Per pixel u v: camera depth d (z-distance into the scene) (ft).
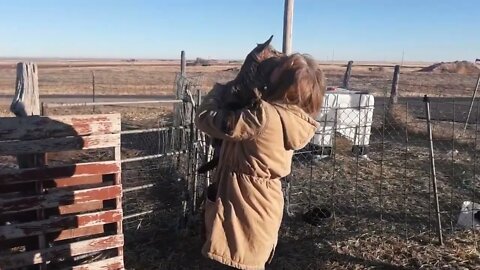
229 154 8.34
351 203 24.04
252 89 7.97
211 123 7.79
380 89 92.22
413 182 28.25
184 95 24.36
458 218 21.58
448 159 34.24
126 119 50.01
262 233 8.18
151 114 54.65
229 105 8.07
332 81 112.47
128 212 20.65
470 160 34.32
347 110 31.78
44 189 13.24
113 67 291.99
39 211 13.20
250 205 8.16
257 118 7.71
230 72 137.69
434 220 21.90
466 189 27.30
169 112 56.80
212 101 8.03
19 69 13.82
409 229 20.66
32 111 14.01
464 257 18.02
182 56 47.06
